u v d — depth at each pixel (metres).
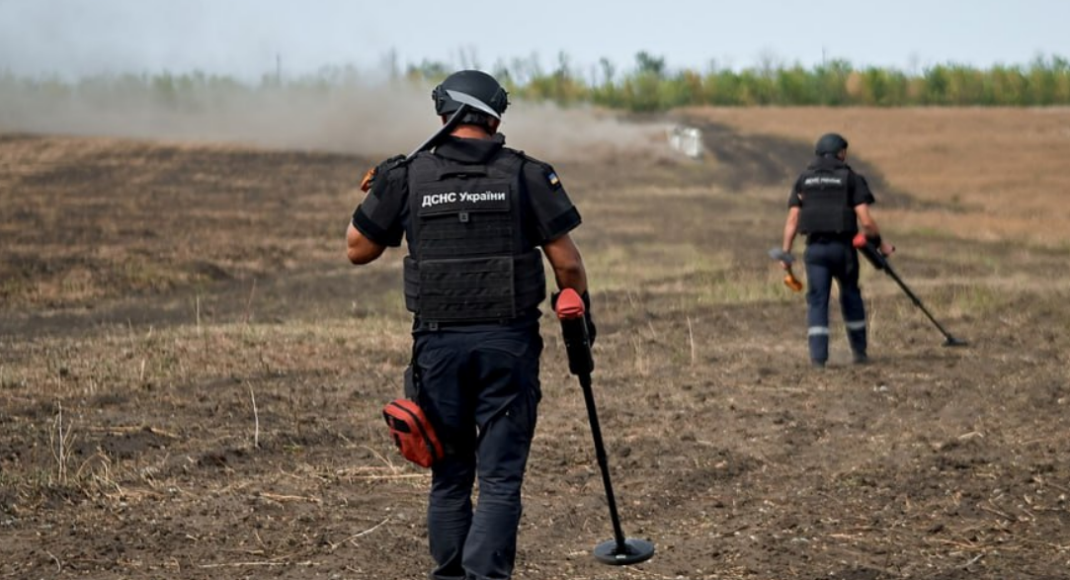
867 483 14.23
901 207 60.75
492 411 9.42
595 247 44.34
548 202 9.44
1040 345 23.69
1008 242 47.03
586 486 14.31
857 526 12.60
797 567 11.33
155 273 35.81
